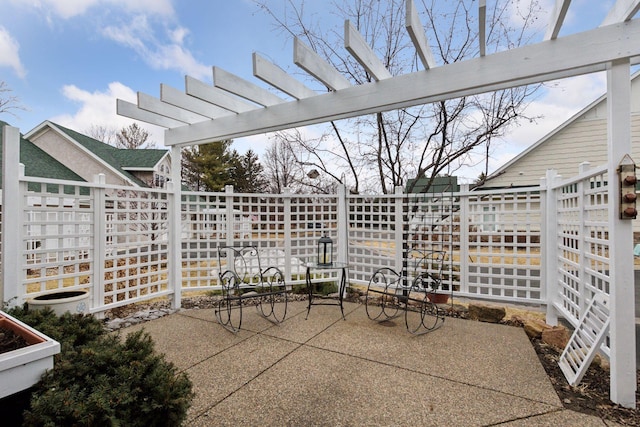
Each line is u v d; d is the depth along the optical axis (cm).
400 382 267
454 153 634
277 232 555
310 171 799
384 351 329
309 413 224
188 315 448
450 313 462
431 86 302
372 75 313
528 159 1070
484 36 259
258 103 377
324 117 362
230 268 525
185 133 468
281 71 338
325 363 301
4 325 194
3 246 320
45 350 157
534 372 285
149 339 210
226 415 221
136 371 171
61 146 1330
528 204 433
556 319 412
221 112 434
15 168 328
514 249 444
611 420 217
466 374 281
